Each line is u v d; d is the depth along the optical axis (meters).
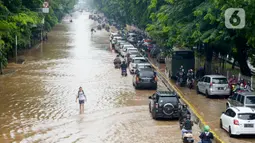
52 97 53.09
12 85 61.22
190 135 33.53
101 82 65.44
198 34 52.91
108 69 79.81
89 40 146.50
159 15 63.66
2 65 71.12
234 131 34.97
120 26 197.88
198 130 38.62
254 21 43.41
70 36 162.62
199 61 79.62
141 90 59.62
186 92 58.06
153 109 42.41
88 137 36.06
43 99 51.84
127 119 42.41
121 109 46.97
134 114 44.66
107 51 112.81
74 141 34.91
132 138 35.75
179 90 59.72
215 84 52.47
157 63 91.06
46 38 144.50
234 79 55.44
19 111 45.47
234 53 55.84
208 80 53.62
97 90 58.69
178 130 38.34
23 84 62.16
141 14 114.06
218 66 75.12
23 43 91.50
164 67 84.75
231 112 36.47
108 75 72.69
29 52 107.06
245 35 45.75
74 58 96.00
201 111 45.66
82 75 71.75
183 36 56.69
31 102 50.00
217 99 52.69
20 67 80.06
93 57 98.56
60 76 70.25
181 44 61.38
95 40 146.88
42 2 102.31
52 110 46.09
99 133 37.38
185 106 40.56
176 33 60.59
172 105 41.66
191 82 61.28
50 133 37.22
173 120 42.22
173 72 68.44
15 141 34.69
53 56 99.25
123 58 96.69
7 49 78.19
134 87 61.75
